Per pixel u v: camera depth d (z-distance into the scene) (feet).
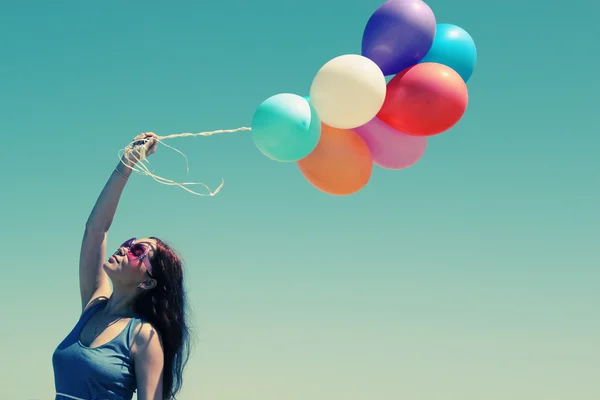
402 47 11.95
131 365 9.27
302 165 12.02
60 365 9.23
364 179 12.10
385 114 11.96
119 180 10.67
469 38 12.73
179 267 10.31
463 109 11.75
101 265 10.54
